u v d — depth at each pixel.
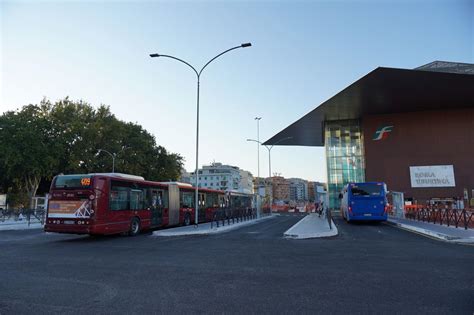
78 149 44.91
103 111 49.97
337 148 53.31
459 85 38.03
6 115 42.47
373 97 42.12
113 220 16.14
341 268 8.15
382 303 5.32
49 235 18.50
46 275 7.58
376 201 24.34
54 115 45.16
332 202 52.12
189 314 4.89
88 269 8.26
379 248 11.70
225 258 9.78
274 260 9.38
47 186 59.00
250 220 31.34
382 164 49.69
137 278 7.21
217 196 30.69
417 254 10.27
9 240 15.95
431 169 47.91
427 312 4.88
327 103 44.06
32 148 40.34
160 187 20.94
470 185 46.50
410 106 46.72
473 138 47.22
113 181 16.38
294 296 5.76
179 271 7.94
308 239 14.89
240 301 5.49
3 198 51.09
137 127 55.81
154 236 17.38
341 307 5.14
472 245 12.39
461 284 6.49
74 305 5.33
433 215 23.12
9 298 5.73
